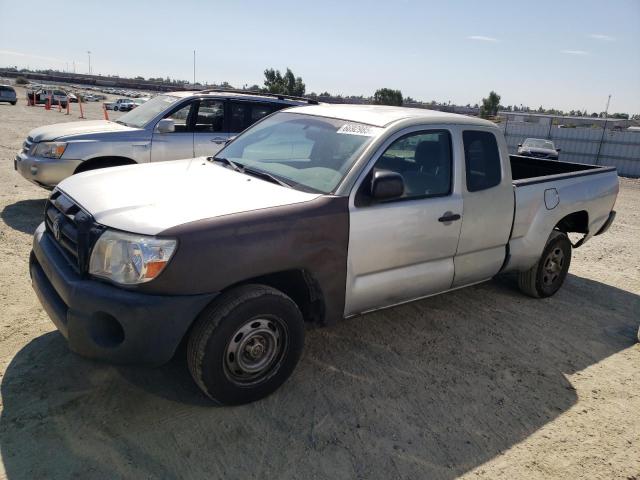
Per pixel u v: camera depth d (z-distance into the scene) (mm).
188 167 4012
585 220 5562
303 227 3141
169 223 2793
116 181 3496
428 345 4184
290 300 3176
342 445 2912
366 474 2715
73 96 56438
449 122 4113
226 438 2885
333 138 3854
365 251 3484
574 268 6797
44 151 6996
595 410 3480
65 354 3551
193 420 3006
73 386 3219
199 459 2715
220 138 7961
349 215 3354
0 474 2494
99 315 2779
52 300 3039
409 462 2830
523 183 4695
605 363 4160
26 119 25328
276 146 4125
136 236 2732
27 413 2936
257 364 3150
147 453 2721
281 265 3086
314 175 3596
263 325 3109
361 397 3381
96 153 7094
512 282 5867
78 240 2887
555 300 5461
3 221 6707
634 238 8953
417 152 3854
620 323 5004
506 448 3020
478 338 4391
